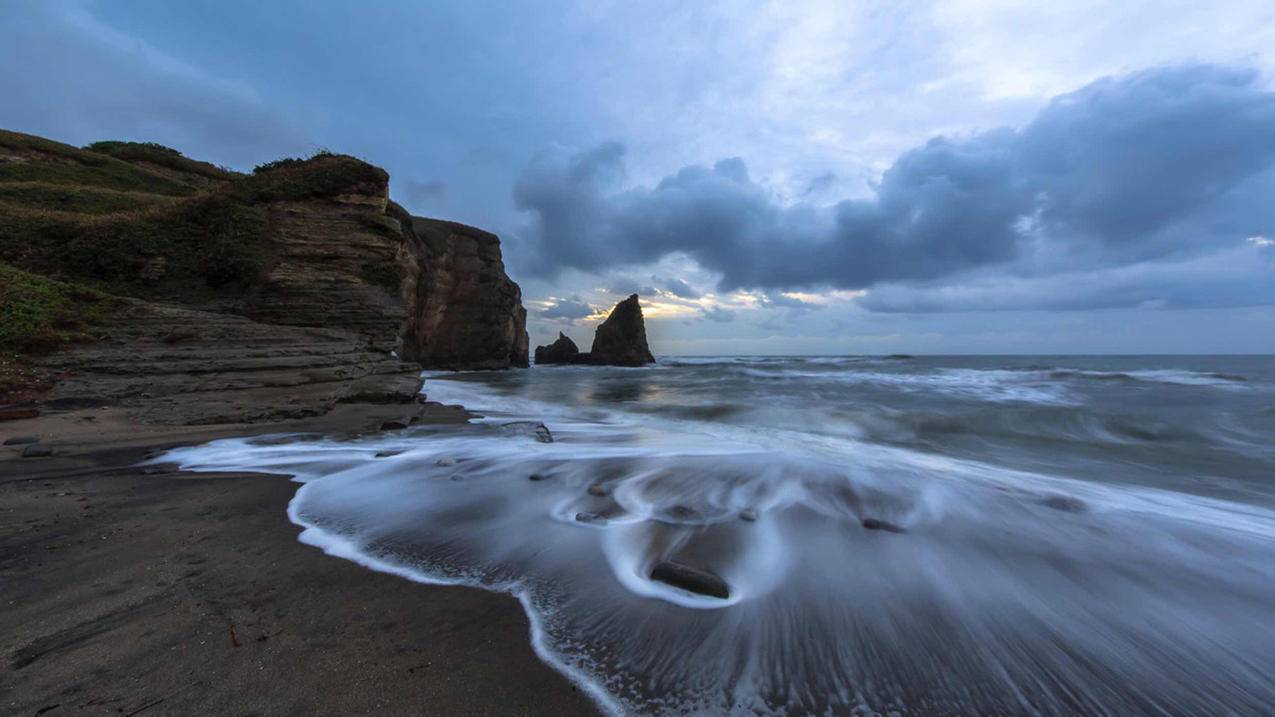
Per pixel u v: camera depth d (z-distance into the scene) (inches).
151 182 1014.4
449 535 161.3
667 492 220.7
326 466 249.1
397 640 99.7
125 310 429.1
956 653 104.0
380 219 674.2
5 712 74.9
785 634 107.0
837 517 191.8
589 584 127.3
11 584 117.9
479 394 842.8
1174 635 115.8
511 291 2140.7
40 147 928.3
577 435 394.3
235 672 87.1
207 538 152.2
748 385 1005.8
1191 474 294.0
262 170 764.6
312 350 482.6
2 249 492.7
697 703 85.2
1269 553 167.9
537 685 87.5
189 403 356.5
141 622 102.7
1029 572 147.1
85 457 251.4
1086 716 88.0
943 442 400.8
